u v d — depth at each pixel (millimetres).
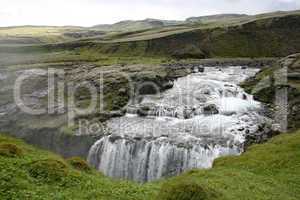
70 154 75500
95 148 68250
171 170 58594
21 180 21000
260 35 184750
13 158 24984
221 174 27359
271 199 22281
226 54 176250
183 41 184500
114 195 21328
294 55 93938
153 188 24234
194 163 56875
